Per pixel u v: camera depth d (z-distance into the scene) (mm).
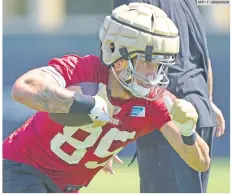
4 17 39938
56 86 11695
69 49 31297
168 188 15852
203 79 15805
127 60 12047
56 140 12438
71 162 12680
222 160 28734
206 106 15570
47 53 31219
